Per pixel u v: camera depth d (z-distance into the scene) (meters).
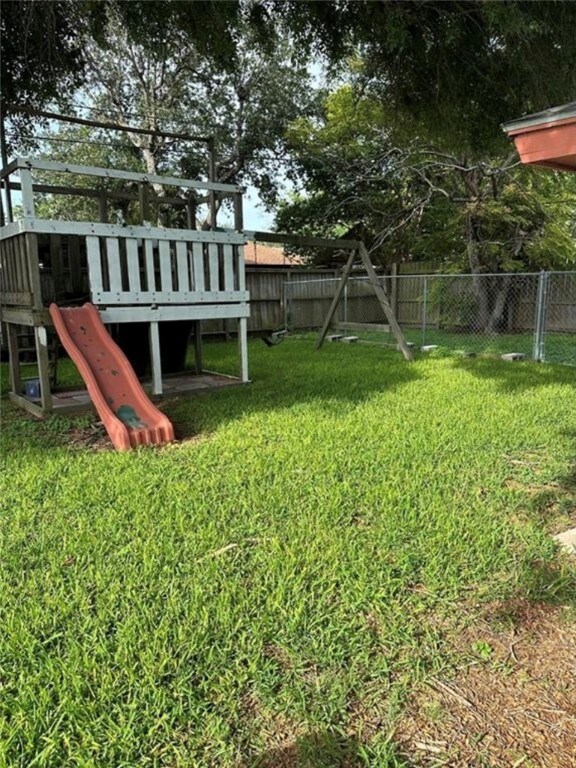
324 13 5.27
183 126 11.58
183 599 1.93
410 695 1.52
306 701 1.49
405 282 11.80
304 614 1.84
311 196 12.88
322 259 13.71
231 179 12.53
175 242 5.17
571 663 1.64
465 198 9.74
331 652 1.67
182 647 1.68
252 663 1.62
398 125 6.82
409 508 2.66
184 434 4.01
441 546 2.29
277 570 2.11
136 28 5.17
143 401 4.14
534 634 1.78
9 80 6.04
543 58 5.08
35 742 1.36
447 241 10.47
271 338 8.27
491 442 3.63
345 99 10.08
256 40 5.84
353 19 5.29
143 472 3.20
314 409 4.59
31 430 4.17
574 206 10.34
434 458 3.35
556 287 9.88
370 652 1.68
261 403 4.88
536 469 3.19
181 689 1.52
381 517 2.57
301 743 1.36
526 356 7.49
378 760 1.31
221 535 2.41
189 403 4.96
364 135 10.55
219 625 1.79
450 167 9.12
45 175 11.92
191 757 1.32
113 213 12.49
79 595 1.95
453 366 6.77
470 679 1.58
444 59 5.43
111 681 1.55
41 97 6.50
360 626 1.80
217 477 3.09
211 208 5.79
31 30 5.59
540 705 1.49
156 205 8.85
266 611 1.86
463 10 4.73
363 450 3.49
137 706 1.46
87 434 4.05
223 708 1.46
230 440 3.77
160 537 2.39
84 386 5.72
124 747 1.34
